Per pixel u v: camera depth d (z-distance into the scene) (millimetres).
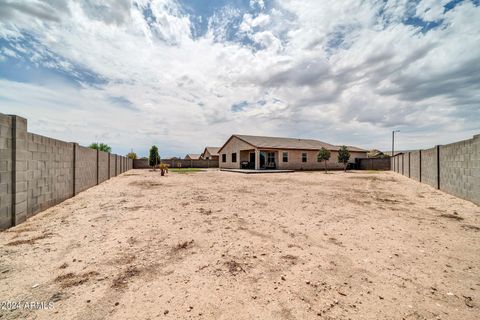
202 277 2684
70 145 7879
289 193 9062
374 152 45094
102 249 3461
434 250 3504
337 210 6137
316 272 2828
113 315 2006
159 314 2033
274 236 4117
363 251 3469
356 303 2213
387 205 6805
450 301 2254
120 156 20578
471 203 7020
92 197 8016
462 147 7684
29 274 2693
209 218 5285
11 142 4555
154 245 3645
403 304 2199
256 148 23328
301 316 2020
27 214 5105
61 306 2119
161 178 15984
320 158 23391
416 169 14062
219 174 20234
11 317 1951
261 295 2338
